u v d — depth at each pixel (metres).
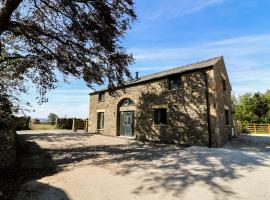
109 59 12.25
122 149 12.09
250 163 8.08
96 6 10.07
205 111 13.17
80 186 5.95
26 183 6.35
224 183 5.88
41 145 13.27
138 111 17.73
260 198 4.93
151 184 5.89
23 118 11.57
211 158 8.97
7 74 10.85
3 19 8.93
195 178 6.31
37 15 11.46
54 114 34.88
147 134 16.58
